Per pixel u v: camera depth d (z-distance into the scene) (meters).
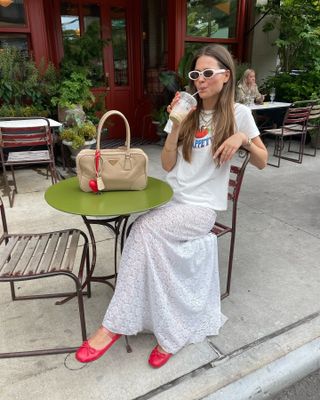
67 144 4.39
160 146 6.01
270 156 5.57
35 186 4.11
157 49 6.13
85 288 2.22
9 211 3.40
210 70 1.65
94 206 1.58
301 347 1.77
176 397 1.50
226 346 1.76
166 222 1.62
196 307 1.72
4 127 3.48
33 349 1.75
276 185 4.22
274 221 3.22
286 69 6.75
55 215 3.31
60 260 1.64
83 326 1.63
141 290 1.60
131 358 1.69
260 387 1.58
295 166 5.04
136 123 6.60
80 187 1.79
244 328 1.89
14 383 1.56
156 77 6.29
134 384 1.56
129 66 6.22
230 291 2.20
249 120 1.80
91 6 5.64
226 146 1.65
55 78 4.77
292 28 6.20
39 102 4.63
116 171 1.72
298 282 2.30
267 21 6.43
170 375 1.60
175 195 1.89
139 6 5.89
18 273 1.54
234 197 1.96
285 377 1.64
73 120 4.51
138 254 1.56
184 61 5.56
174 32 5.64
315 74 6.14
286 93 6.31
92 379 1.58
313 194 3.93
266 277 2.36
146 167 1.75
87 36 5.32
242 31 6.48
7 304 2.08
